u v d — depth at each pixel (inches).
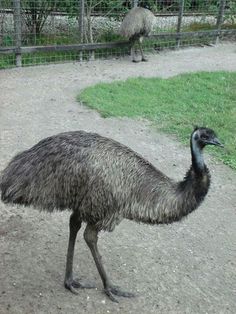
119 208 88.9
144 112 202.5
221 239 121.5
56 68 268.7
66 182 87.0
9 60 266.4
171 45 328.5
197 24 354.9
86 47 284.0
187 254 114.1
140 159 92.2
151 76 260.1
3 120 185.5
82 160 87.2
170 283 103.3
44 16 281.6
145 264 108.8
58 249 111.0
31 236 114.9
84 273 103.9
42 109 200.8
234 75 266.4
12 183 88.9
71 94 223.3
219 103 218.5
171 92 229.8
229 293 102.3
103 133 179.0
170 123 191.6
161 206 89.0
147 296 98.7
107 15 303.7
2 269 102.6
